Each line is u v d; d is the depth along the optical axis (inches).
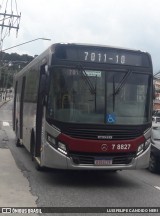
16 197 353.7
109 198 364.5
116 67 415.8
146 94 421.7
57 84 406.0
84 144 397.7
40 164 429.4
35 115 476.7
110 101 408.2
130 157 409.4
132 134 409.1
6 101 4057.6
